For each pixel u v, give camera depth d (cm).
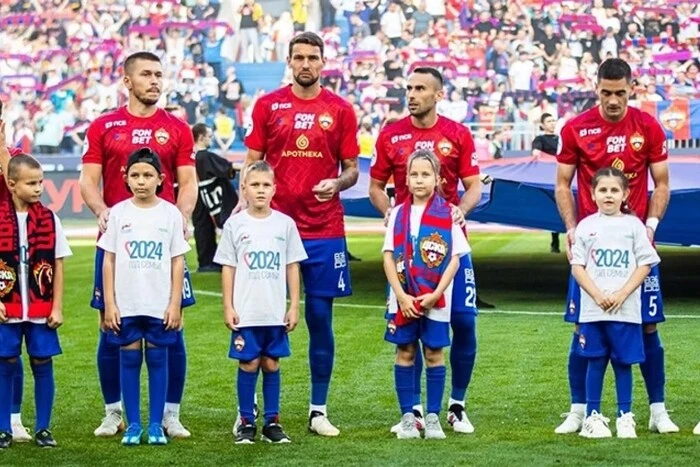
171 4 3372
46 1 3400
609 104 662
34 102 3247
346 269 712
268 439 654
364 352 1001
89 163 688
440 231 651
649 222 677
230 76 3231
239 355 653
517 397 791
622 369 652
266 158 712
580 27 3161
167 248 656
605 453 599
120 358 664
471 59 3150
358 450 619
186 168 697
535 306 1333
